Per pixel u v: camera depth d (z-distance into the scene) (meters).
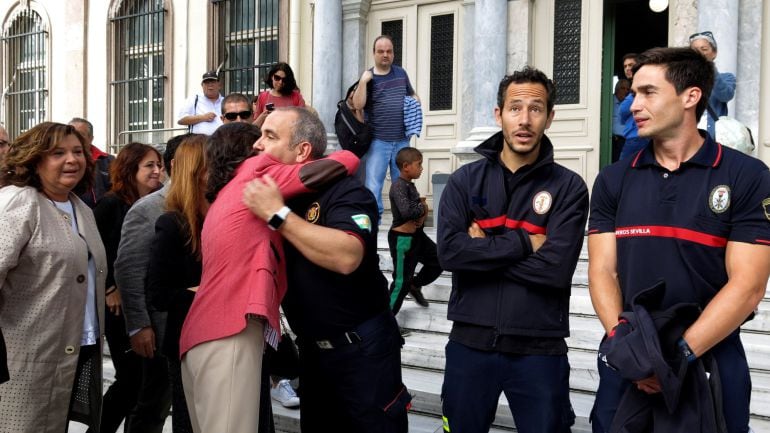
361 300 2.43
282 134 2.37
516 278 2.43
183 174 2.69
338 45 8.26
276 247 2.30
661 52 2.07
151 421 3.23
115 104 10.80
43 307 2.67
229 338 2.20
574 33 7.16
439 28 7.97
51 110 11.49
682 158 2.08
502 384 2.50
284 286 2.35
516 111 2.46
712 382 1.98
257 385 2.22
